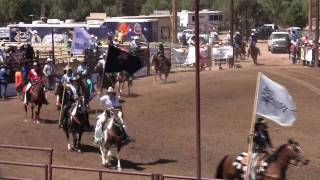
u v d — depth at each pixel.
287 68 66.25
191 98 46.88
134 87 52.88
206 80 55.06
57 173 26.58
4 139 33.22
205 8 177.62
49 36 95.69
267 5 162.62
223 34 129.38
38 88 37.91
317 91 50.94
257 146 19.44
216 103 45.56
